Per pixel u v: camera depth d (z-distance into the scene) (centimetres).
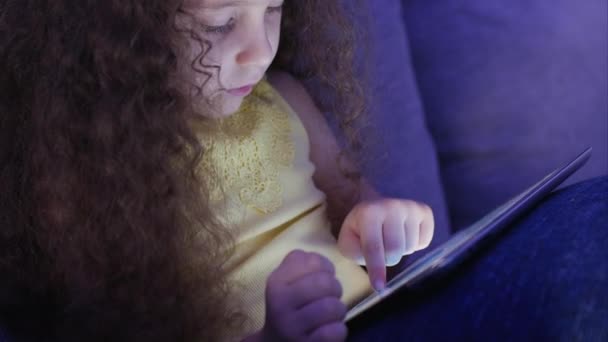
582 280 57
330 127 101
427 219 89
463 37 124
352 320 66
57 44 77
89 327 76
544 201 73
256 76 82
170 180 78
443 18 125
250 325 81
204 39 77
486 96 124
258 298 83
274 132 92
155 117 77
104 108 76
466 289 61
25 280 78
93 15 76
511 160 124
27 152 78
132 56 76
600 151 127
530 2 126
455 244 67
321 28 99
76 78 77
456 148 125
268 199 87
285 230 88
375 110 108
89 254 78
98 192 77
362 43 105
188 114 80
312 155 99
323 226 92
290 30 99
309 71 100
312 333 63
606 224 63
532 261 61
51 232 78
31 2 78
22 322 76
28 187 78
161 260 78
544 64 124
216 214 83
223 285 80
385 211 87
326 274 66
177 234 78
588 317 55
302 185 91
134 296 77
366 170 105
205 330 77
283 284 66
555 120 125
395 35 114
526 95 124
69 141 77
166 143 78
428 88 125
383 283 79
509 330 57
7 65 78
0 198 79
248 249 85
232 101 83
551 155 124
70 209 78
